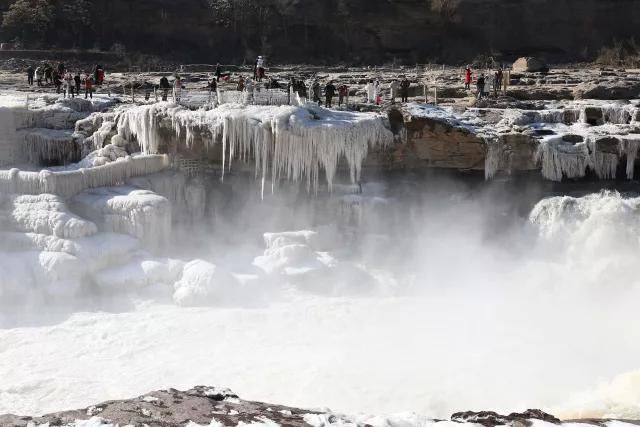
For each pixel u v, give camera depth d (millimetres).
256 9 55062
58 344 18234
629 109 27641
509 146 24797
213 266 21406
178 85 28875
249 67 47469
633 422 11336
